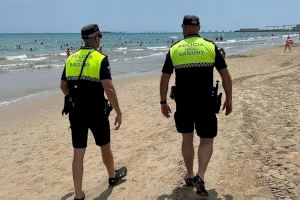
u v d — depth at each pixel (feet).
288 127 22.93
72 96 14.71
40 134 29.30
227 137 21.80
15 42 329.52
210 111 14.02
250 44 253.24
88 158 21.11
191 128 14.78
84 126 14.90
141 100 41.27
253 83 44.52
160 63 108.37
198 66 13.71
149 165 18.84
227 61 97.86
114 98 14.79
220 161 18.16
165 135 24.35
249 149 19.53
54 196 16.66
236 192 15.11
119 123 15.31
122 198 15.48
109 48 219.20
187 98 14.03
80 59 14.65
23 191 17.61
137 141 23.85
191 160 15.35
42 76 76.33
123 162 19.67
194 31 14.46
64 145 25.25
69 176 19.03
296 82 43.04
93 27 15.07
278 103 30.53
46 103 45.47
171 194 15.37
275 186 15.28
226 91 14.26
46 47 237.25
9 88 59.00
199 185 13.84
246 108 28.94
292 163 17.17
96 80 14.51
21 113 39.45
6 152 24.67
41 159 22.44
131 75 76.07
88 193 16.28
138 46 254.06
